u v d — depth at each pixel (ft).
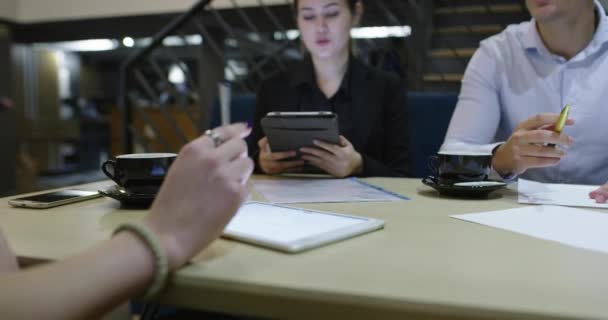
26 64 21.75
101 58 28.40
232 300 1.51
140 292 1.46
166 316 3.08
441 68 12.35
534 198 3.00
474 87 4.77
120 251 1.42
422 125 5.97
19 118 20.63
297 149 3.97
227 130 1.80
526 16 11.68
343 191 3.28
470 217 2.43
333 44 5.19
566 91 4.39
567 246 1.91
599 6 4.28
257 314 1.49
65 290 1.26
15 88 19.83
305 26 5.24
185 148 1.69
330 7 5.07
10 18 18.16
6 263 1.60
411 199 3.01
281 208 2.52
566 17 4.09
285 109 5.46
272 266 1.64
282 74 5.72
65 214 2.53
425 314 1.33
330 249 1.85
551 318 1.25
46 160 23.50
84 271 1.32
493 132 4.70
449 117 5.94
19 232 2.13
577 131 4.33
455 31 12.59
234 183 1.64
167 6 16.21
